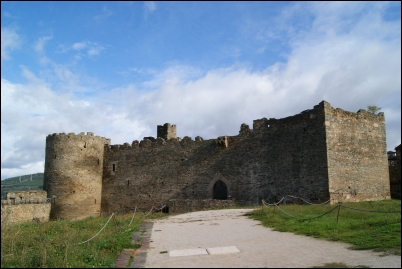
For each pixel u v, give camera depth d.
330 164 27.47
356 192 28.69
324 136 27.84
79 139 41.94
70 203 40.16
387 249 11.08
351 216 18.03
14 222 28.12
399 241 11.85
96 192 42.75
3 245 13.39
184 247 12.90
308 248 11.84
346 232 14.20
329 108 28.61
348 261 10.02
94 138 43.44
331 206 22.98
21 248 13.48
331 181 27.23
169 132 44.44
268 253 11.33
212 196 35.59
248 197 33.00
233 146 35.16
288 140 30.84
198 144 37.81
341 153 28.47
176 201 33.41
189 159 38.03
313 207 22.70
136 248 12.98
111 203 42.62
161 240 14.68
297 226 16.22
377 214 18.22
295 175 29.70
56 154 41.00
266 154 32.41
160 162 39.97
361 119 30.75
